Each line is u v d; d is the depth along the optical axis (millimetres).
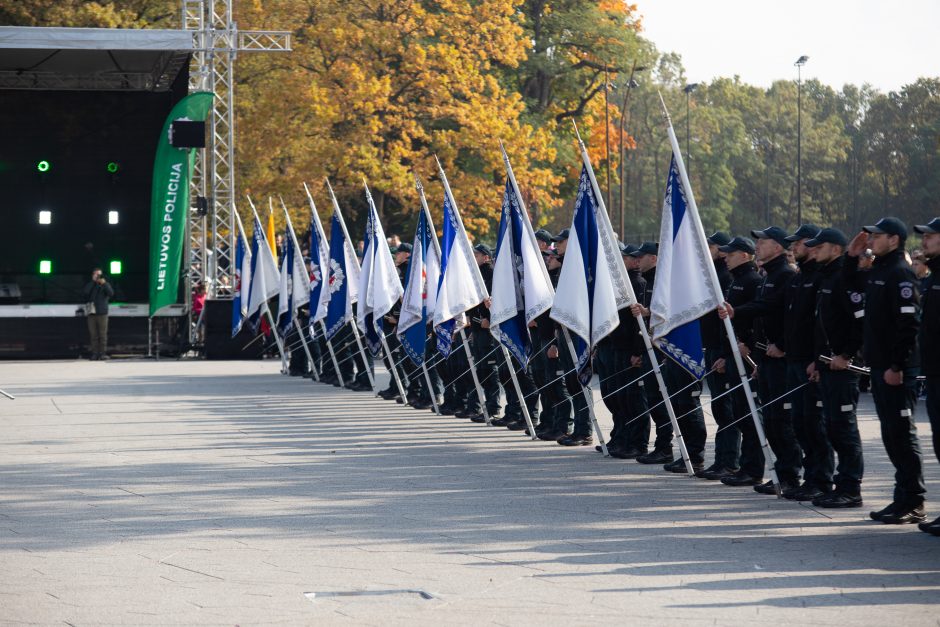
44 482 13055
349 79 47375
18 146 36594
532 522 10617
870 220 140500
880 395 10648
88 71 37281
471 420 19016
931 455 15016
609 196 59719
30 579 8516
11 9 47281
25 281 37156
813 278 11688
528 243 15906
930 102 143875
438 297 17891
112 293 36844
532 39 60344
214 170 37062
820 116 166125
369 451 15555
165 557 9234
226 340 36281
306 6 50406
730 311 12203
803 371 11812
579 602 7773
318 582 8391
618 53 61469
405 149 48594
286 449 15773
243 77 52031
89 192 37125
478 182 49719
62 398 23578
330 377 26719
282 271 28859
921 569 8727
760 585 8234
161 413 20516
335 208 23859
